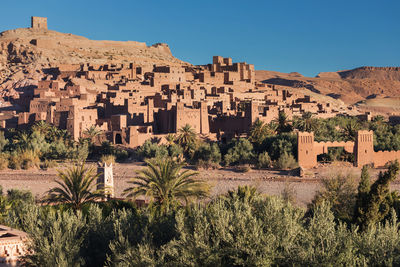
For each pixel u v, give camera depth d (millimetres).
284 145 79688
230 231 24094
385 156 77375
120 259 24438
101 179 45094
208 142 95875
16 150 91250
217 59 175000
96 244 27484
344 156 77625
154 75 142125
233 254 22984
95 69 159750
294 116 104812
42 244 24781
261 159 77000
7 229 26375
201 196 36750
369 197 31844
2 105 137750
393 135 96500
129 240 26516
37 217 30469
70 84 136875
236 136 96188
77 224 27938
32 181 74125
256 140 86875
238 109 117188
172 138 93625
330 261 21688
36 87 146875
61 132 100062
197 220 24969
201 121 103688
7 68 171500
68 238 26234
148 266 23016
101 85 140875
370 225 26859
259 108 112750
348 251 21984
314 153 75250
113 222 28766
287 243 23172
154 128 106688
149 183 34500
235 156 81250
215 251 23047
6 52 184625
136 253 23922
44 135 100188
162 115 106250
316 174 69125
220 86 146000
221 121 105438
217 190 62562
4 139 98625
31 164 84125
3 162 84000
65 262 24188
